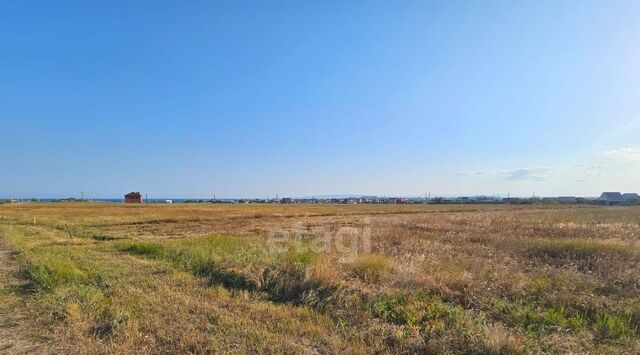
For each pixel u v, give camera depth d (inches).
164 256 521.0
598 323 236.7
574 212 1930.4
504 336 208.5
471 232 850.1
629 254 474.0
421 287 305.9
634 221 1164.5
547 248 534.6
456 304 280.1
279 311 276.8
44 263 423.8
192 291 334.6
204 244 595.2
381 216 1811.0
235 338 226.8
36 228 1104.8
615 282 334.3
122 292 328.2
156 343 221.0
